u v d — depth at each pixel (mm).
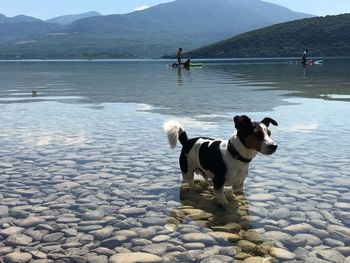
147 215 1491
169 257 1187
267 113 3590
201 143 1786
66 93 5578
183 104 4254
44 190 1738
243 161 1642
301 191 1721
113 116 3535
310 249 1230
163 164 2111
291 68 13398
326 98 4691
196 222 1432
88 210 1530
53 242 1283
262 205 1585
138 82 7559
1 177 1901
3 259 1181
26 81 8180
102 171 1994
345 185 1780
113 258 1183
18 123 3215
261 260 1162
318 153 2270
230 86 6441
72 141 2582
